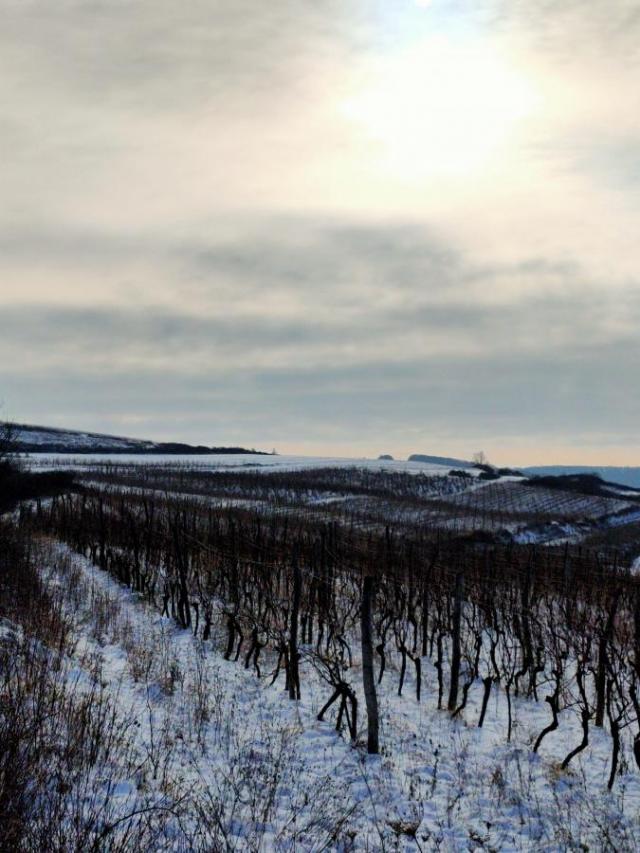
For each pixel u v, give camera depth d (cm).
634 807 802
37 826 555
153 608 1939
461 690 1284
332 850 642
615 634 1182
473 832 716
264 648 1482
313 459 12388
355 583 1709
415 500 6028
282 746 894
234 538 2095
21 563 1920
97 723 810
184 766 784
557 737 1042
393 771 858
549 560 1841
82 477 6091
